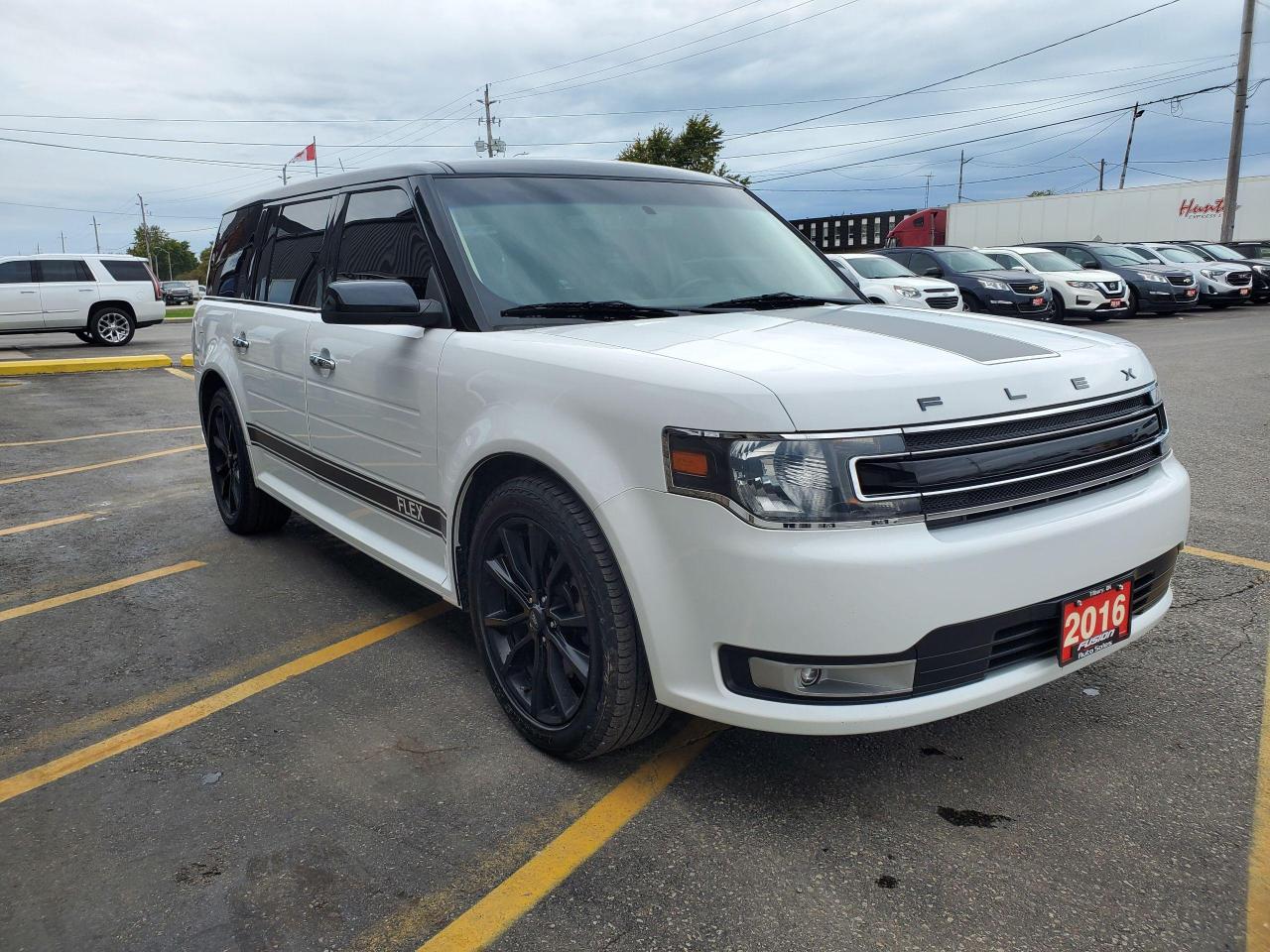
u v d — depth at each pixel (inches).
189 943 79.7
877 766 104.7
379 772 106.4
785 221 158.9
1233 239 1051.9
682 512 86.8
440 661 136.1
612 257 128.5
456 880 87.3
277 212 177.8
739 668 87.5
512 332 112.7
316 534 204.8
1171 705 116.9
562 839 92.9
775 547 82.2
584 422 95.2
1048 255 746.8
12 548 196.4
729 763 106.2
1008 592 86.5
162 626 152.2
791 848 90.5
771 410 82.7
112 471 275.9
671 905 83.0
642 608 90.7
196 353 208.8
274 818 97.7
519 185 134.3
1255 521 192.5
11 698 127.4
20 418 383.2
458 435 112.7
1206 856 87.9
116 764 109.6
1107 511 94.7
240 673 133.6
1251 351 487.8
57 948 79.4
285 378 161.0
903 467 83.4
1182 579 160.1
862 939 78.3
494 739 113.2
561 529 97.7
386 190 138.6
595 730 98.7
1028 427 90.8
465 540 118.3
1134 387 103.3
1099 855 88.4
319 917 82.6
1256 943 76.7
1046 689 121.7
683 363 91.0
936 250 668.1
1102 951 76.3
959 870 86.7
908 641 82.7
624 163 151.6
